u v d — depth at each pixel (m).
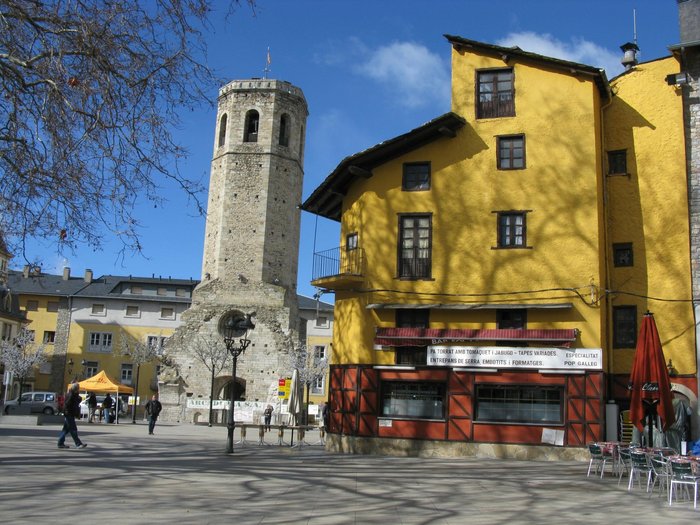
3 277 15.85
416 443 22.80
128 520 9.50
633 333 23.48
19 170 13.78
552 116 23.98
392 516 10.49
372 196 25.23
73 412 20.88
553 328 22.50
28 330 68.25
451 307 23.30
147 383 69.94
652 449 15.12
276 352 54.12
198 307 55.66
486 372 22.50
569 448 21.39
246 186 57.00
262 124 57.91
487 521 10.30
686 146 23.77
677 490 13.93
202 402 49.25
